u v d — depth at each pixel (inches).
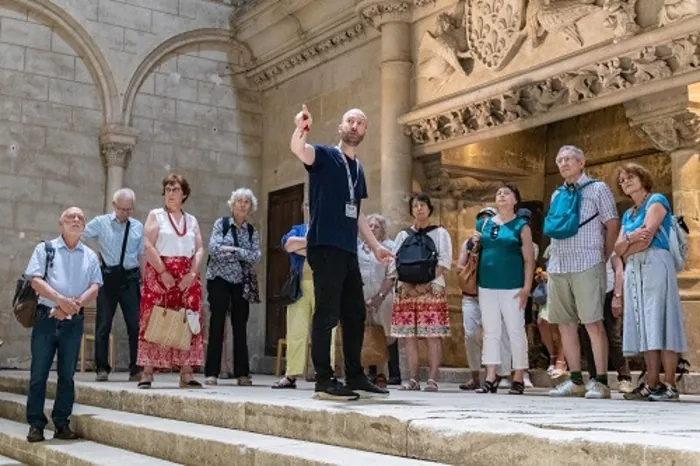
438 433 136.3
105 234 336.8
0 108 471.5
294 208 526.0
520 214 275.0
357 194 203.6
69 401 236.7
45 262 230.5
